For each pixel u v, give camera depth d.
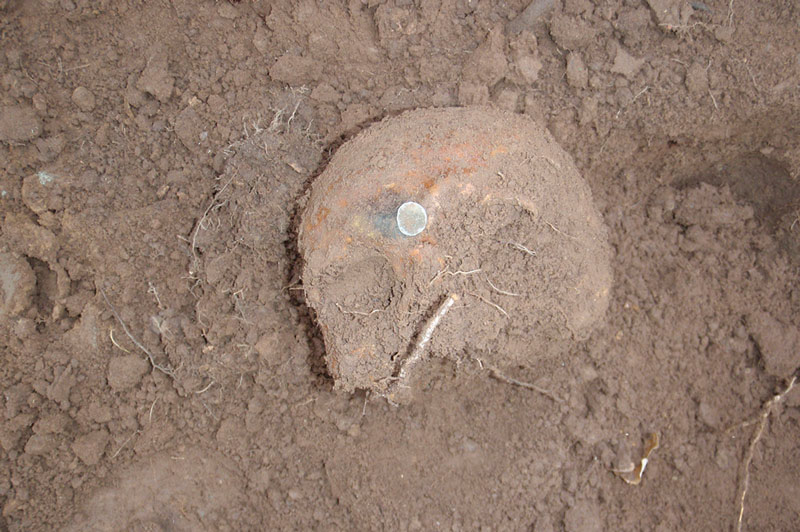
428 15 0.47
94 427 0.47
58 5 0.46
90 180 0.46
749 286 0.49
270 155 0.46
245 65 0.47
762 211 0.49
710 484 0.48
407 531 0.46
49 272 0.47
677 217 0.49
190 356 0.47
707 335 0.49
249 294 0.47
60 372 0.46
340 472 0.47
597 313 0.46
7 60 0.46
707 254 0.49
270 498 0.47
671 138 0.47
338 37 0.47
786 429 0.48
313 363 0.47
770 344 0.48
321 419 0.48
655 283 0.49
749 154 0.48
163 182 0.47
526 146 0.43
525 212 0.42
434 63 0.47
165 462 0.47
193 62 0.47
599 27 0.46
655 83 0.46
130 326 0.47
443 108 0.45
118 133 0.47
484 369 0.47
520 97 0.46
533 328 0.45
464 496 0.47
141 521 0.47
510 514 0.46
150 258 0.47
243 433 0.47
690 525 0.47
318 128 0.47
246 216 0.46
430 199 0.40
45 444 0.46
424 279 0.41
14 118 0.45
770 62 0.45
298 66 0.47
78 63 0.46
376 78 0.47
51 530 0.46
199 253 0.47
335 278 0.42
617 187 0.49
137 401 0.47
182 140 0.47
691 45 0.46
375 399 0.47
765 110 0.46
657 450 0.48
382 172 0.41
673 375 0.49
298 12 0.47
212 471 0.47
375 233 0.40
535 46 0.46
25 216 0.46
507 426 0.48
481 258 0.42
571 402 0.48
